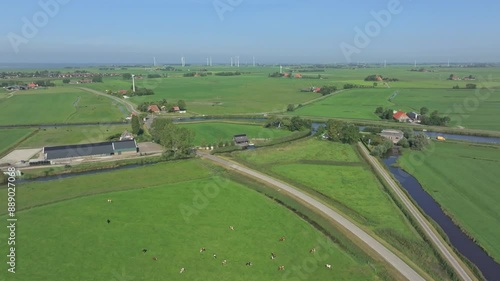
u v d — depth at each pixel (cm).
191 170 10462
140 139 14212
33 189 8956
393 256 6088
